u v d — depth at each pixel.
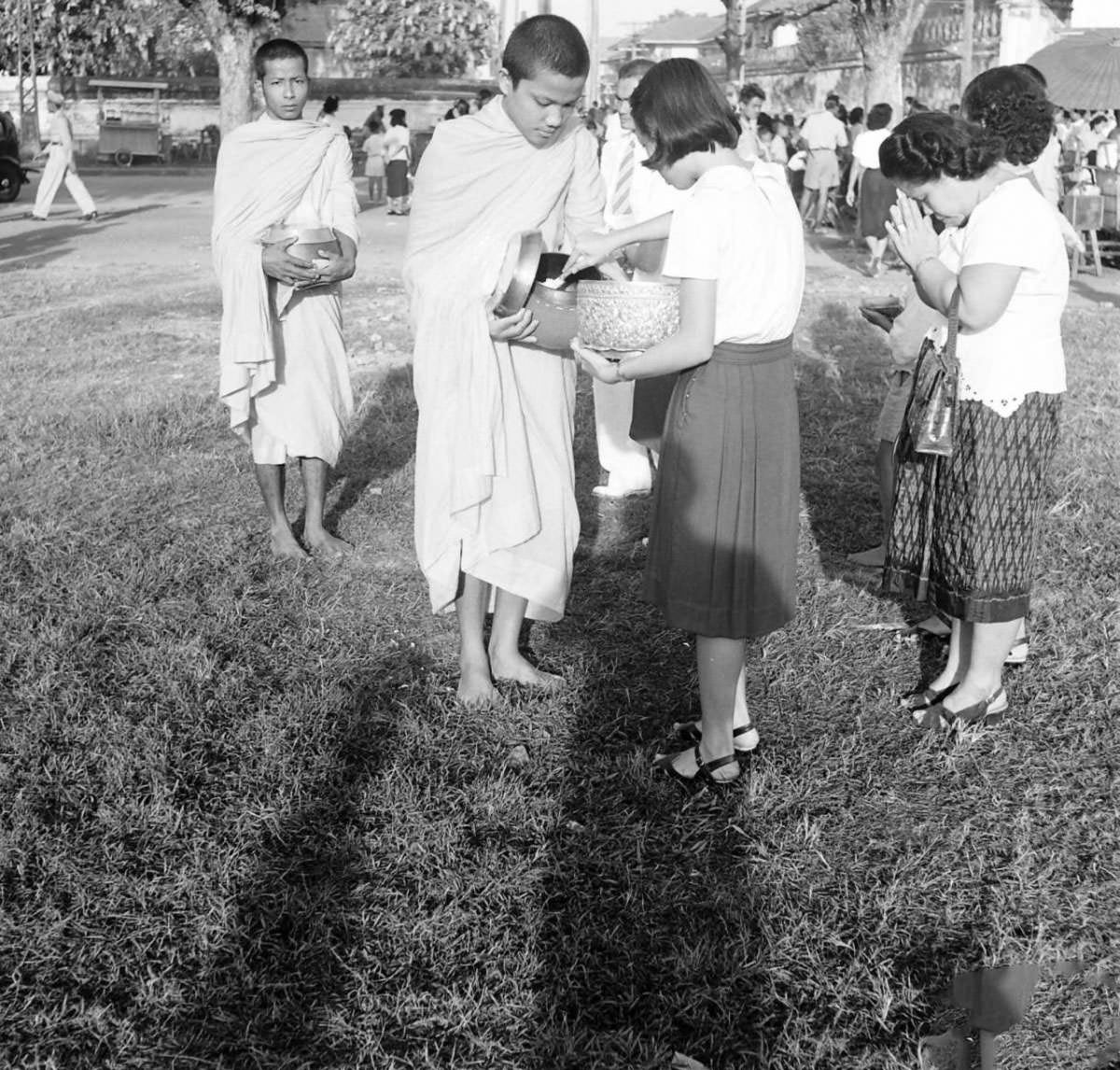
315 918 2.94
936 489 3.76
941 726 3.83
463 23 44.84
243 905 2.98
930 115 3.46
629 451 5.96
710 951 2.83
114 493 5.91
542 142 3.75
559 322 3.66
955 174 3.45
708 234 3.08
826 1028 2.63
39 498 5.80
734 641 3.39
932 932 2.94
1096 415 7.35
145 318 10.78
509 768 3.62
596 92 32.88
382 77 45.12
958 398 3.64
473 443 3.78
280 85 4.93
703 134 3.13
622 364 3.29
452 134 3.79
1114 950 2.87
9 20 37.94
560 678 4.14
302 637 4.45
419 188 3.86
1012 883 3.08
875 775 3.58
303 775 3.49
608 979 2.79
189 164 37.44
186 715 3.81
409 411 7.43
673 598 3.37
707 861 3.18
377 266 14.93
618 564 5.21
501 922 2.94
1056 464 6.30
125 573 4.88
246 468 6.37
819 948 2.86
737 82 26.03
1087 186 13.98
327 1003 2.69
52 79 39.78
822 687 4.11
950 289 3.52
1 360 8.94
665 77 3.15
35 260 15.27
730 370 3.23
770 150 18.31
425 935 2.88
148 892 3.01
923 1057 2.57
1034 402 3.56
